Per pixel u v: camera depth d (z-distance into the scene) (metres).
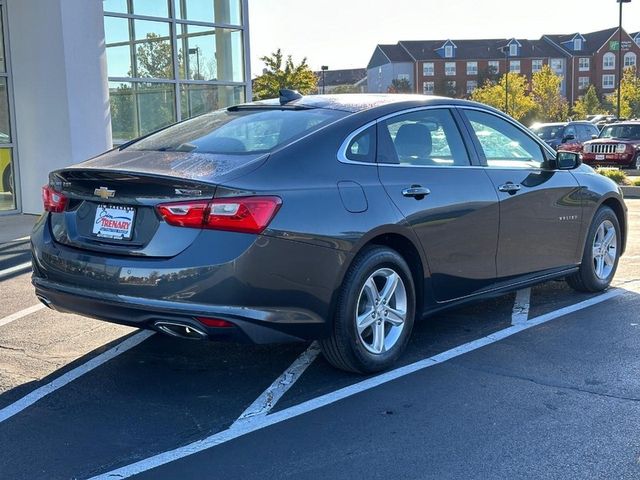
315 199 4.22
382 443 3.76
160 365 4.91
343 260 4.29
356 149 4.62
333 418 4.06
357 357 4.51
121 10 12.70
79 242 4.38
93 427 3.98
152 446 3.75
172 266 3.95
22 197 12.29
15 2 11.66
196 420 4.06
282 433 3.88
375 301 4.61
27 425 4.01
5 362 4.96
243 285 3.94
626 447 3.68
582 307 6.20
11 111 12.06
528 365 4.84
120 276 4.08
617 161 22.94
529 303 6.37
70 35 11.22
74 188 4.45
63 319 5.96
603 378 4.60
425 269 4.86
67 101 11.28
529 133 6.03
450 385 4.51
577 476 3.40
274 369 4.81
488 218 5.24
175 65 13.62
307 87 45.56
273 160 4.24
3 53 11.98
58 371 4.80
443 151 5.16
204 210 3.94
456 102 5.46
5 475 3.46
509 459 3.57
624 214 6.84
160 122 13.52
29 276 7.56
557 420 4.00
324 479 3.40
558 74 95.06
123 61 12.82
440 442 3.76
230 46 14.55
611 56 94.56
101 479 3.42
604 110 76.56
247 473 3.47
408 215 4.66
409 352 5.11
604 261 6.72
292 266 4.09
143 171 4.11
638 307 6.21
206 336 3.98
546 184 5.82
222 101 14.55
